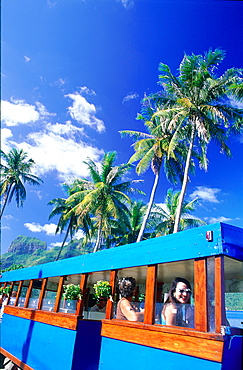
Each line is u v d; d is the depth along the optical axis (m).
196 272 3.37
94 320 5.38
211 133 21.88
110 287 4.74
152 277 4.02
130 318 4.20
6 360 8.84
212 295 3.17
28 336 6.90
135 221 34.44
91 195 26.61
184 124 22.08
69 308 5.62
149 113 26.50
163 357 3.43
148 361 3.61
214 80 20.44
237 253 3.22
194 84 21.22
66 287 5.48
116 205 28.42
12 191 41.41
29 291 7.83
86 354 5.09
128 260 4.50
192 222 30.86
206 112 21.27
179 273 4.66
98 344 5.29
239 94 19.31
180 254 3.62
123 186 30.09
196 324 3.19
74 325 5.17
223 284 3.08
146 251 4.20
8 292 9.73
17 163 41.38
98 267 5.15
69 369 4.85
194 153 24.59
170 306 3.65
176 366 3.24
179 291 3.77
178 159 25.06
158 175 24.55
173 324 3.52
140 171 22.97
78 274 5.81
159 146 23.64
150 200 23.64
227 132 21.81
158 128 24.67
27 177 41.88
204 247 3.33
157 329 3.60
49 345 5.80
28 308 7.50
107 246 36.25
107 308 4.69
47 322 6.18
